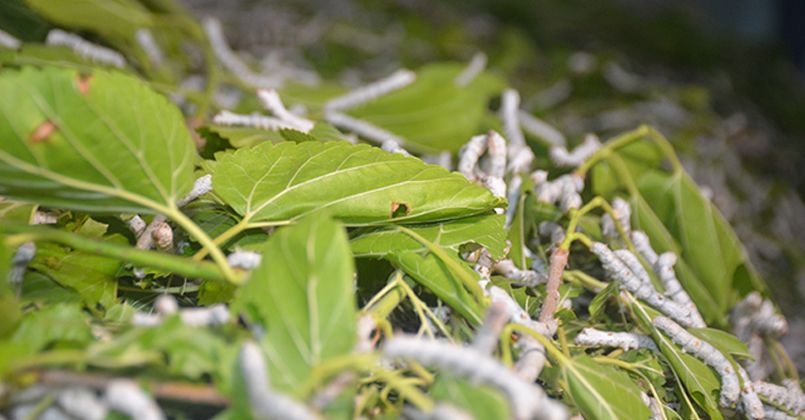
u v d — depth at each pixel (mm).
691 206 864
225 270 639
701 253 851
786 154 1481
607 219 798
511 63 1533
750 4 2592
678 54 1834
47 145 630
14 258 665
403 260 690
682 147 1245
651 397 703
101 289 684
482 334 605
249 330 650
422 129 975
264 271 615
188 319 620
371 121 977
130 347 595
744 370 727
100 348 597
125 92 650
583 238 730
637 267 737
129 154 647
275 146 703
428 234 708
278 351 599
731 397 710
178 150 666
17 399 577
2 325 614
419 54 1557
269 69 1244
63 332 616
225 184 695
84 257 686
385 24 1693
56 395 580
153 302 712
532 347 647
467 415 547
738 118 1448
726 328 812
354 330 601
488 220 716
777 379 800
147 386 574
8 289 626
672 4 2406
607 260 725
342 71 1449
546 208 791
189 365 584
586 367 663
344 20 1651
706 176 1228
